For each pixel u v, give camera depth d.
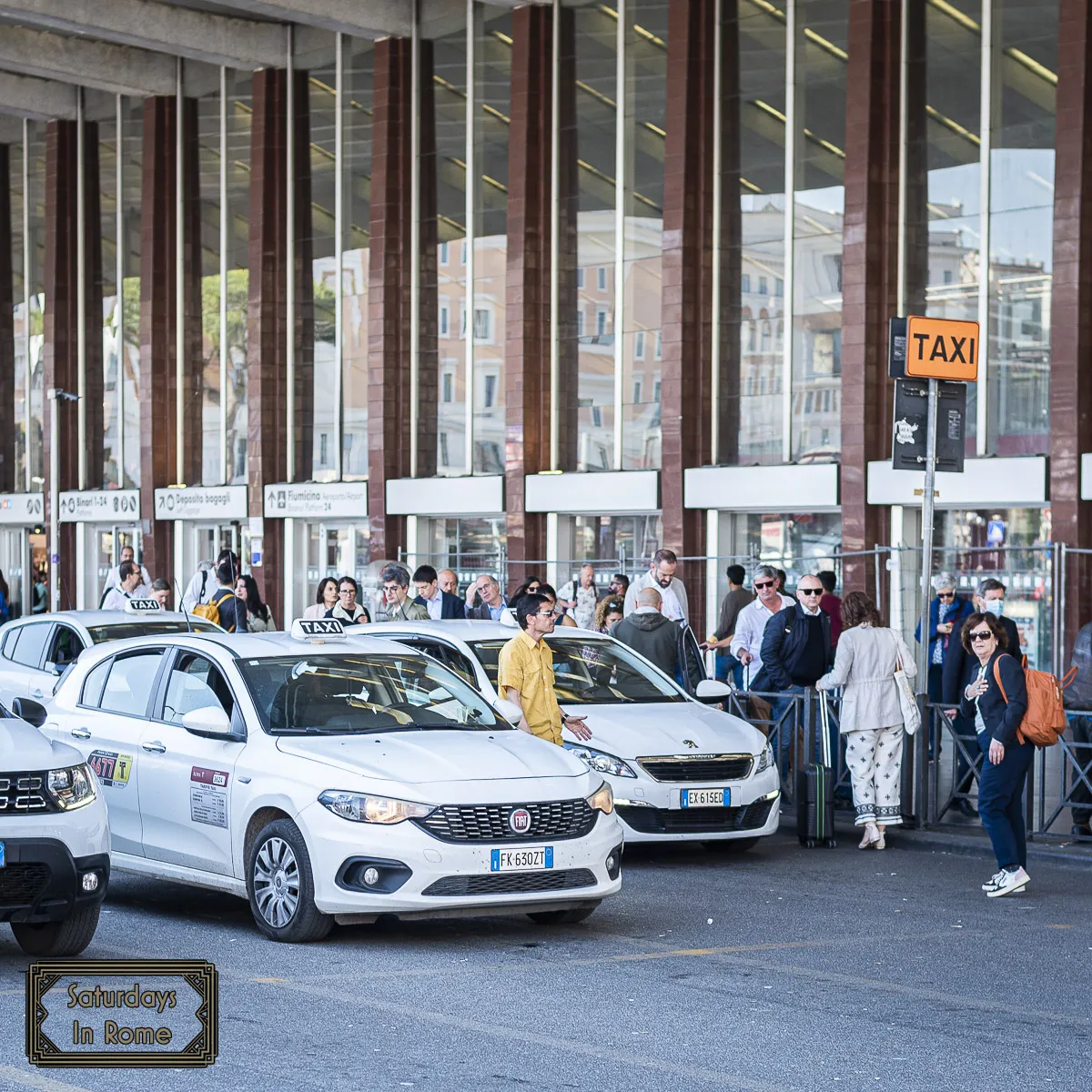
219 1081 18.39
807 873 35.59
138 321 116.50
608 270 85.00
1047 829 39.44
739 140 79.19
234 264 109.31
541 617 33.28
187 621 43.50
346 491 98.12
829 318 76.00
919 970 25.38
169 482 113.69
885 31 73.50
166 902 31.70
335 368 101.12
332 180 101.44
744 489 77.25
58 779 23.80
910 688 39.34
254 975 24.39
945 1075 19.09
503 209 90.69
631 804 35.69
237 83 108.69
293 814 26.84
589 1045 20.30
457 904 25.94
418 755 27.09
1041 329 69.25
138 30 98.25
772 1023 21.62
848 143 73.94
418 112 94.62
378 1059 19.45
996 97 70.62
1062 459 66.88
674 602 52.50
